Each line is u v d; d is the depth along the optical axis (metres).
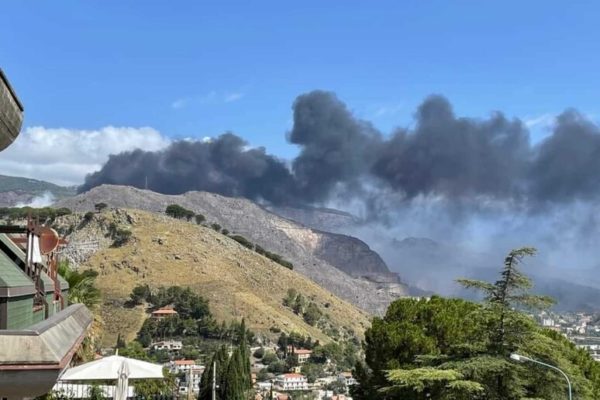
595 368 34.44
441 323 32.69
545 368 25.00
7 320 10.50
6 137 8.73
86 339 26.89
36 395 8.75
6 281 10.62
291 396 128.25
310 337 195.12
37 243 13.23
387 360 31.75
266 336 185.25
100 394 25.20
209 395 56.53
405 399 28.56
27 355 8.33
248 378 66.81
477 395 24.80
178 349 163.50
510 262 25.33
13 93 8.39
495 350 25.30
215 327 176.38
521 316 24.95
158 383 40.62
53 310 16.67
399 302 35.38
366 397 34.16
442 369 24.92
